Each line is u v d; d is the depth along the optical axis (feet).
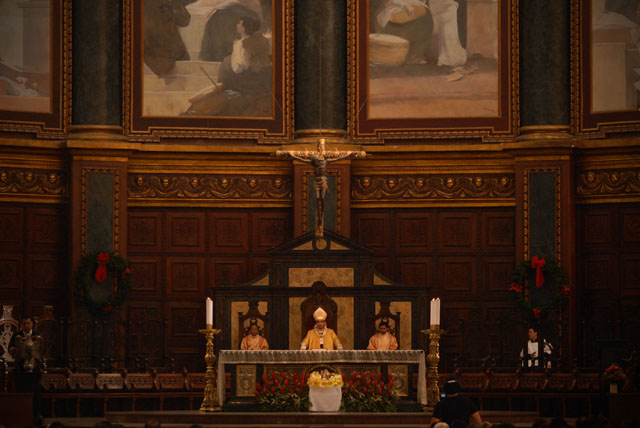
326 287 78.54
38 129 85.35
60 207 85.87
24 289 84.53
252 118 88.38
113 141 85.40
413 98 88.02
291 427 65.67
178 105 87.97
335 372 69.05
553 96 85.66
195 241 87.97
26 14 85.87
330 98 87.61
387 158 88.02
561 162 84.64
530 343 81.00
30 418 66.54
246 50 88.63
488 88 87.61
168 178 87.81
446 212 87.92
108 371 82.48
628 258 84.17
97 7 86.28
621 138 84.23
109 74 86.43
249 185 88.38
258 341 77.25
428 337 78.59
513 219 87.10
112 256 83.61
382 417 66.85
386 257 88.12
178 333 87.20
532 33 86.28
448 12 88.02
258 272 88.07
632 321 83.56
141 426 66.03
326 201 86.63
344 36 88.02
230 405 69.67
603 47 85.51
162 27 88.07
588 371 77.87
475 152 87.30
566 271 83.92
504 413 71.05
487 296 87.10
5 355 78.18
